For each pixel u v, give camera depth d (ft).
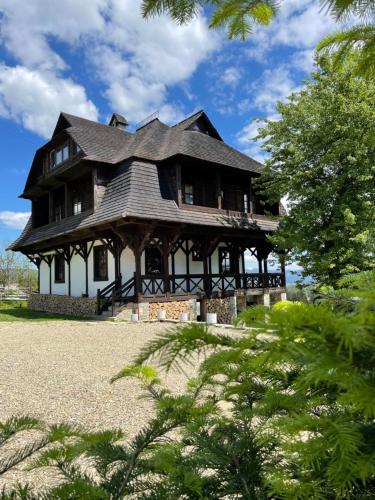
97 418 13.03
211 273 52.29
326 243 37.78
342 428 2.06
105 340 29.66
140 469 3.22
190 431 3.35
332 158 35.55
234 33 5.58
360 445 1.97
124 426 12.19
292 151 39.45
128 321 41.11
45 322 41.24
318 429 2.26
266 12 5.19
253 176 54.95
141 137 53.36
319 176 38.96
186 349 2.50
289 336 1.96
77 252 55.21
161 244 47.06
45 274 68.69
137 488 3.06
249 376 3.34
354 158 34.40
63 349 26.30
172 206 45.32
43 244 58.70
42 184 58.13
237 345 2.35
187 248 51.75
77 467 3.51
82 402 14.84
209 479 2.93
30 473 8.18
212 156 49.49
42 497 2.79
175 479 2.85
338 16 4.41
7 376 19.08
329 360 1.87
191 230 46.50
